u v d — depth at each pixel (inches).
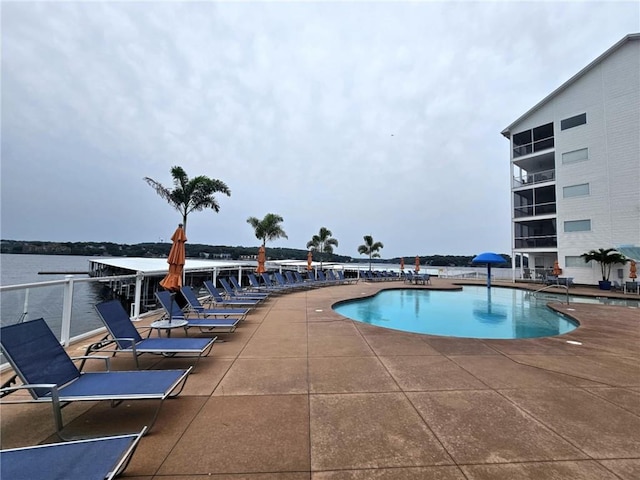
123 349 157.6
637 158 786.2
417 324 402.0
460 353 203.5
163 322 226.8
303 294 561.3
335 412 119.9
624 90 807.7
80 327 220.4
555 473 85.6
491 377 160.2
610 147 826.2
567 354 204.5
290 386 145.3
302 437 102.0
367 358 190.1
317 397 133.4
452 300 614.5
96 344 153.1
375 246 1443.2
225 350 204.5
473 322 414.0
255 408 122.4
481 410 123.1
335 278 838.5
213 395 134.3
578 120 887.7
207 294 428.1
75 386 108.1
